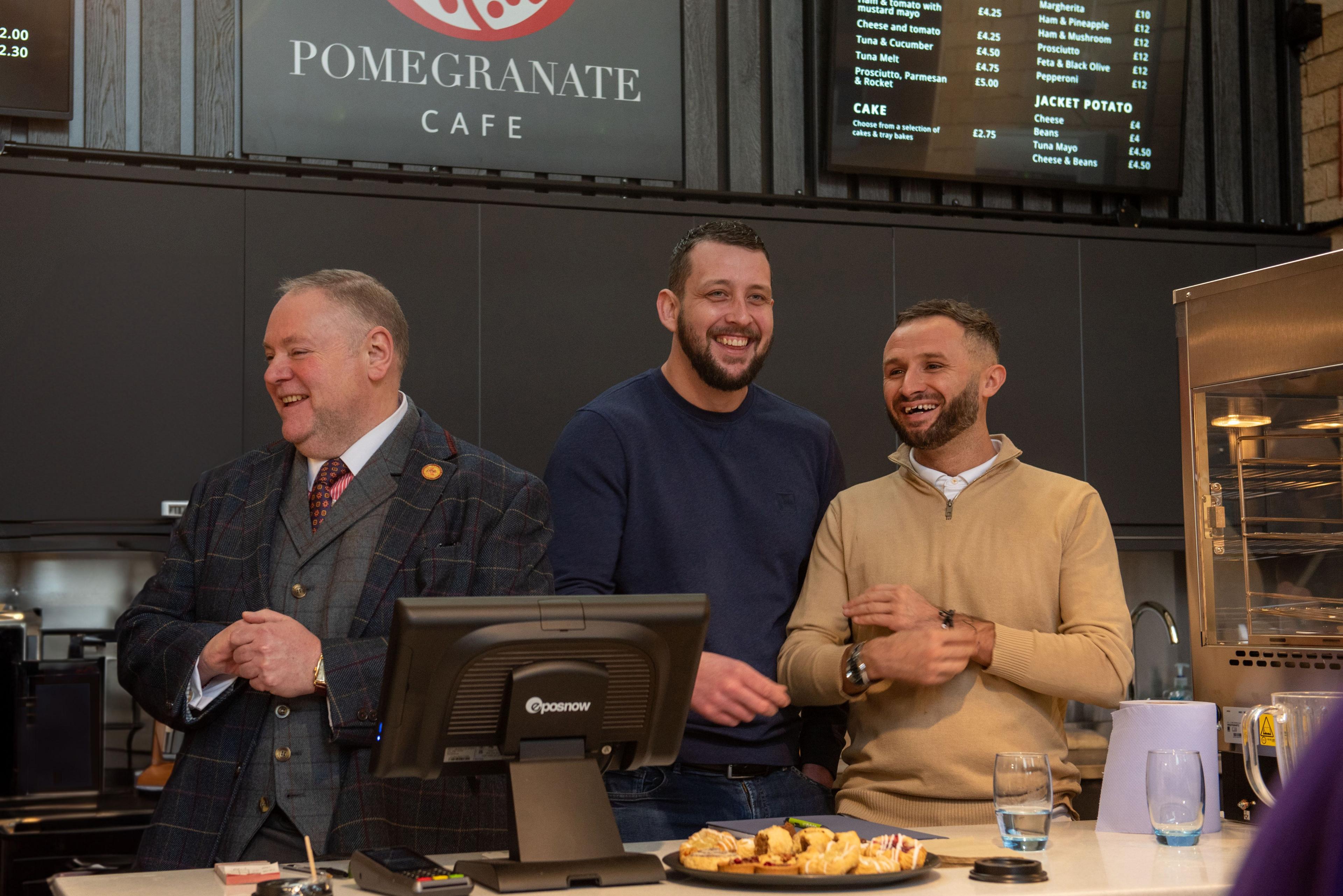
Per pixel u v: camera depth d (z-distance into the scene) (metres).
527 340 3.14
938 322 1.99
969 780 1.81
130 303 2.92
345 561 1.75
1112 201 3.78
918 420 1.99
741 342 2.02
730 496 2.06
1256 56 3.90
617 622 1.32
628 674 1.34
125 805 2.86
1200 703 1.70
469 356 3.10
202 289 2.96
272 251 3.00
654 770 1.95
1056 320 3.51
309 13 3.15
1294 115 3.91
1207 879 1.31
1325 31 3.84
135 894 1.29
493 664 1.28
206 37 3.15
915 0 3.54
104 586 3.28
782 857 1.29
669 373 2.12
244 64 3.12
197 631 1.68
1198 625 1.93
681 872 1.29
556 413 3.15
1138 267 3.59
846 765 2.15
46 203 2.88
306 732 1.67
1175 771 1.53
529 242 3.17
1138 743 1.65
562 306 3.17
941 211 3.58
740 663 1.75
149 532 2.91
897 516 2.01
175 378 2.94
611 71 3.38
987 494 1.98
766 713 1.74
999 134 3.61
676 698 1.38
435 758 1.30
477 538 1.79
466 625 1.26
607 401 2.11
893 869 1.27
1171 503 3.55
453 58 3.26
